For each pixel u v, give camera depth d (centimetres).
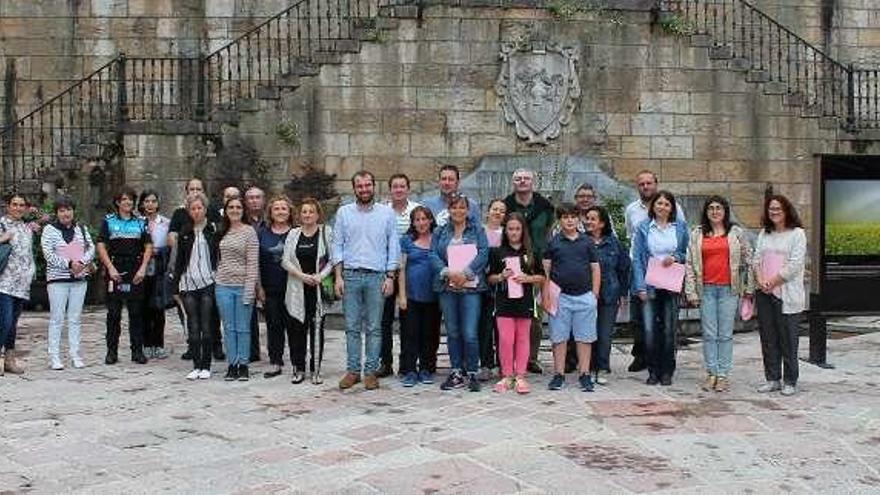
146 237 1092
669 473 641
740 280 937
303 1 1792
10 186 1791
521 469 648
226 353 1068
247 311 984
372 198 946
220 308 978
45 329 1373
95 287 1656
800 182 1759
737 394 915
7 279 1005
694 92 1728
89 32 1967
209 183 1642
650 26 1714
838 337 1388
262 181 1652
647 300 972
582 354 931
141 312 1087
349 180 1669
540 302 967
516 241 923
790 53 2044
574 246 933
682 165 1728
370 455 682
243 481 622
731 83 1738
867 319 1599
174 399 884
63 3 1967
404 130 1672
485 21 1677
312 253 962
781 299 912
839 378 1010
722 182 1739
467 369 929
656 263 949
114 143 1641
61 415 816
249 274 975
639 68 1712
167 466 658
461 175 1680
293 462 666
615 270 984
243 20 1959
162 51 1961
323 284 960
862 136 1769
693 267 942
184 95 1934
